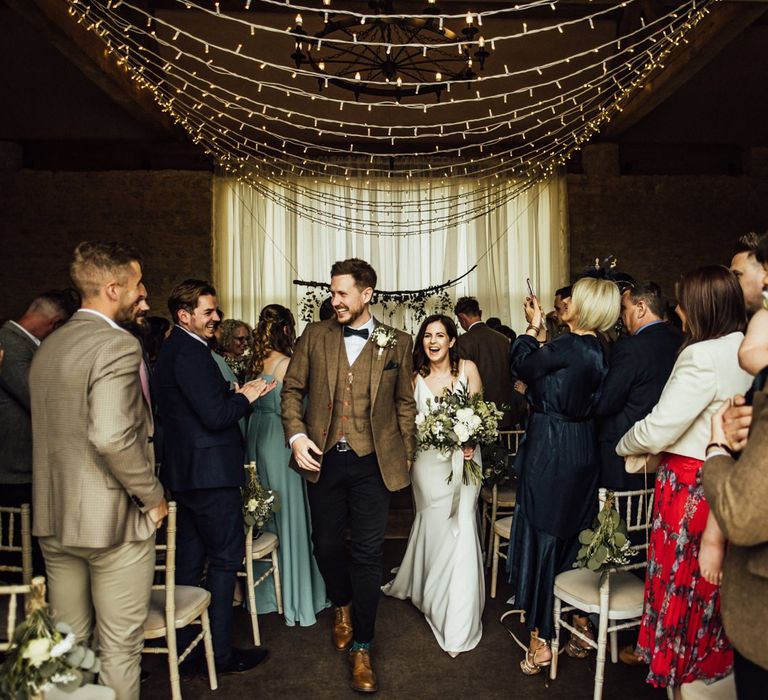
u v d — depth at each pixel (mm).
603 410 2834
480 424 3076
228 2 7086
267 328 3465
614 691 2689
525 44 7586
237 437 2908
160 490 2094
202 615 2688
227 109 8469
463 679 2812
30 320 3006
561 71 7926
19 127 8750
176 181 8969
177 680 2467
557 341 2848
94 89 8414
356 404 2805
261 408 3436
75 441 2004
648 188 9219
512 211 9266
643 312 2900
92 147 8984
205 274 8984
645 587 2314
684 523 2168
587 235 9227
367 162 9227
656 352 2822
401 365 2910
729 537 1302
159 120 8188
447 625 3059
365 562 2803
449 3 6992
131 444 1974
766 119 9047
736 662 1436
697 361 2111
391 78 4789
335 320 2924
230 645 2889
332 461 2812
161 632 2422
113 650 2102
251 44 7539
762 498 1239
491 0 6918
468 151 9289
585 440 2859
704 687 1763
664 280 9242
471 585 3082
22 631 1595
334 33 7188
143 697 2672
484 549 4211
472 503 3164
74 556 2117
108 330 2020
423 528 3355
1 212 8828
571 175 9219
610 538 2439
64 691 1650
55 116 8680
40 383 2062
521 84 8094
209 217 8984
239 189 9078
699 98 8781
